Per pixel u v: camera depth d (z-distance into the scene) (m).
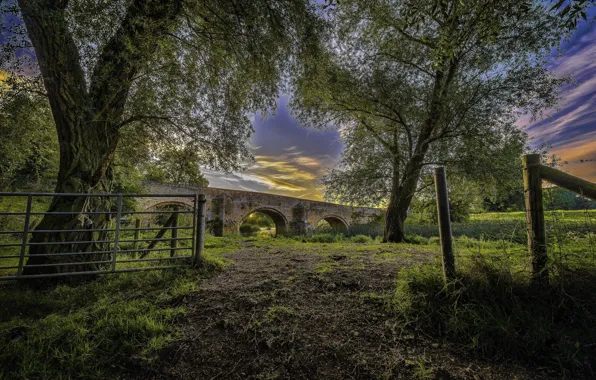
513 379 1.81
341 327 2.42
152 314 2.66
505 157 8.20
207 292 3.17
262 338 2.33
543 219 2.51
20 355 2.12
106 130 4.45
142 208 16.00
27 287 3.55
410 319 2.41
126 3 4.23
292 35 5.58
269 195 24.44
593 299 2.17
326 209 28.50
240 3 4.85
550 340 2.04
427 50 8.24
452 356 2.03
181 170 6.46
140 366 2.11
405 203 9.73
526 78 7.44
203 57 5.59
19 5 3.69
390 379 1.88
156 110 5.11
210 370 2.08
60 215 3.94
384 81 8.45
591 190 2.28
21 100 4.82
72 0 4.05
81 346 2.23
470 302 2.39
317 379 1.94
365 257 4.82
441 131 8.59
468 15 3.54
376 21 8.01
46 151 7.86
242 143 6.16
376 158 10.23
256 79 6.07
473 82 8.04
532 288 2.39
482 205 10.73
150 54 4.29
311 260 4.79
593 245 2.57
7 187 11.65
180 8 4.62
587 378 1.79
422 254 5.05
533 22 7.24
